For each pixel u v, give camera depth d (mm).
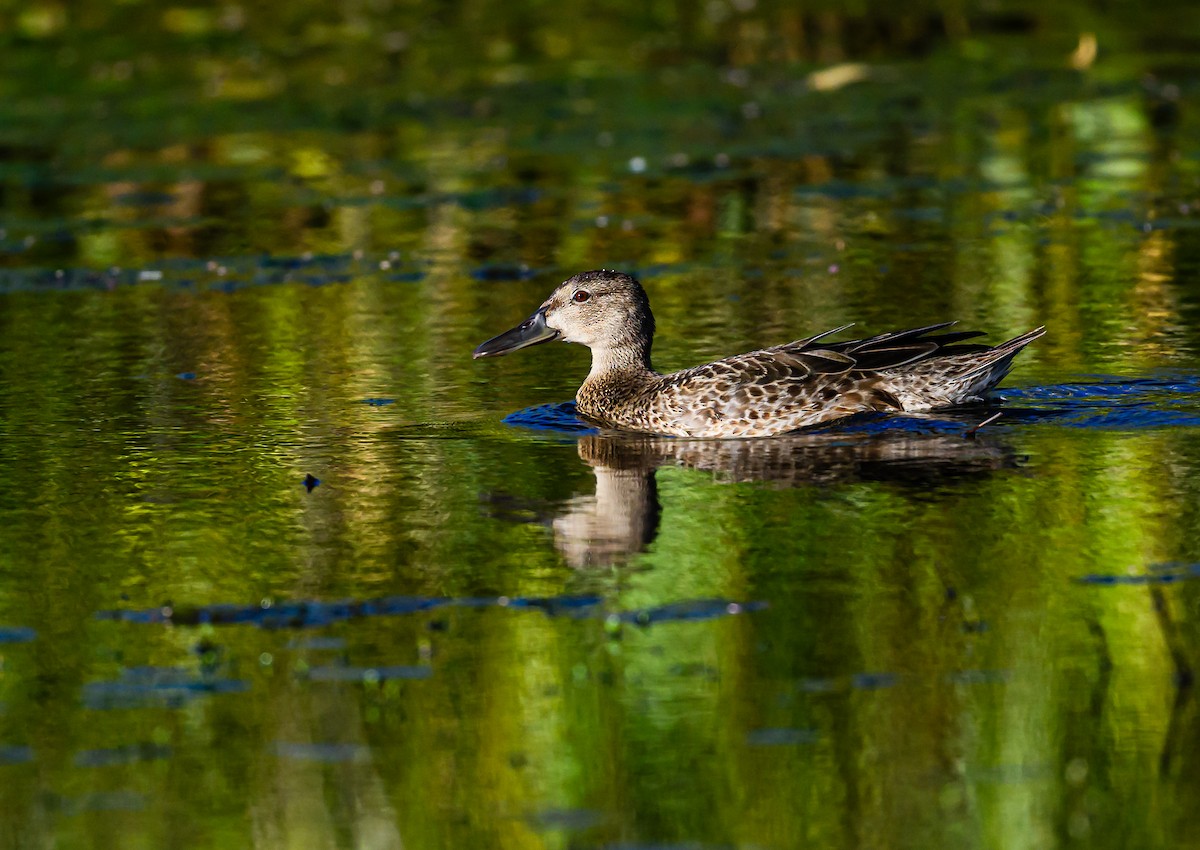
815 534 11688
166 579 11148
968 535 11547
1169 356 16125
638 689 9508
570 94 29859
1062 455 13266
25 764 8875
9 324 18906
